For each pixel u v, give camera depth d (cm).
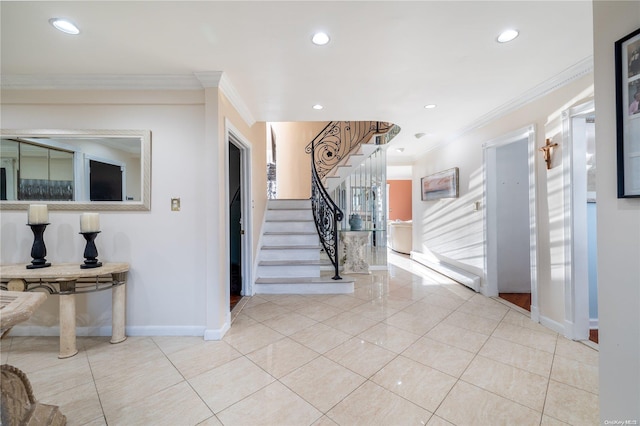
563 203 249
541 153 273
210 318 247
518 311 309
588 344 232
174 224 256
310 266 397
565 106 247
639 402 105
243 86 265
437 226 495
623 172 107
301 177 664
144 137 252
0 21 171
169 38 192
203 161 256
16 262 252
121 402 166
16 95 250
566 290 246
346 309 315
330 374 192
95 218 235
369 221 528
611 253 113
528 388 175
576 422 147
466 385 179
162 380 187
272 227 460
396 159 596
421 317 292
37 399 168
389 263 579
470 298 353
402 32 186
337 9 164
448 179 447
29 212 230
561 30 185
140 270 256
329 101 302
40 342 242
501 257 385
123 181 254
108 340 246
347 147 630
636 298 105
